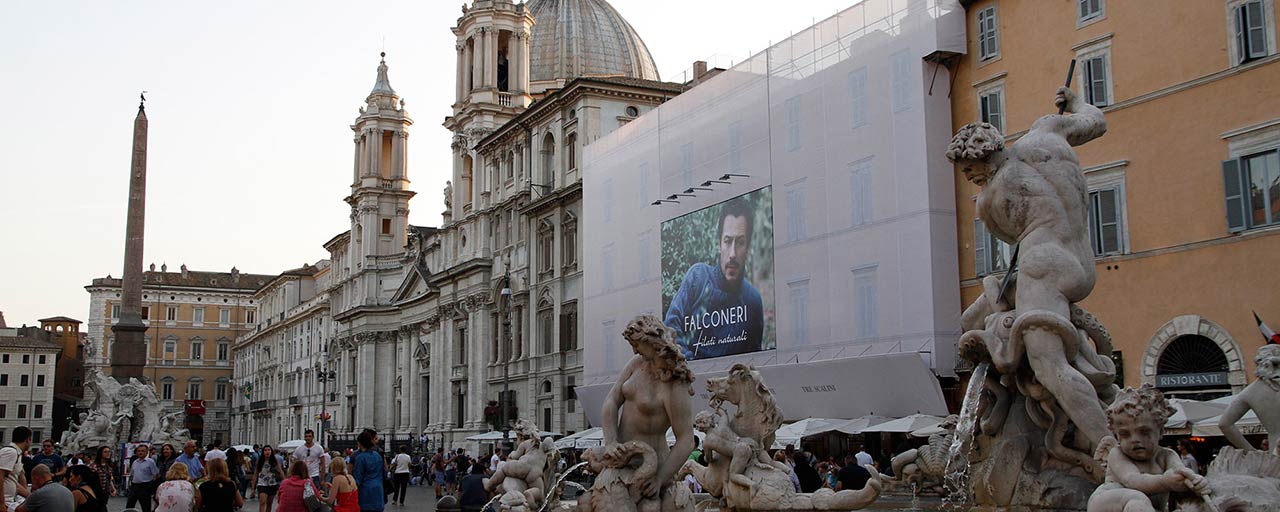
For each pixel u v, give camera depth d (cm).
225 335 16862
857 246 3947
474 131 7819
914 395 3522
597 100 6350
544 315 6669
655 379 802
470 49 8169
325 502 1636
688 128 4972
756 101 4506
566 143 6556
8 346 13338
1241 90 2991
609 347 5553
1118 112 3306
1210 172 3053
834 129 4088
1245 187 2964
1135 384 3195
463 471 4850
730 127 4672
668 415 800
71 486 1584
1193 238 3078
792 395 4025
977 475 873
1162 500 624
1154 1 3219
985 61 3709
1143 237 3212
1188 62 3125
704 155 4841
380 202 10606
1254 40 2967
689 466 1058
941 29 3741
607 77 6412
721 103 4744
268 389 14250
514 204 7144
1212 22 3072
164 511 1494
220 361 16775
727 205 4634
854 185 3981
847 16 4069
